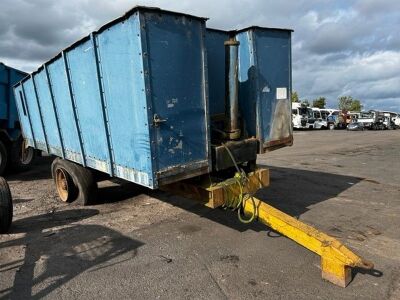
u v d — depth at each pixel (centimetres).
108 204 727
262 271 436
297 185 878
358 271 434
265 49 574
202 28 461
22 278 430
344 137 2750
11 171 1109
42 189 894
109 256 486
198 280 418
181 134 454
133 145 464
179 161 456
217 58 605
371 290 393
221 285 407
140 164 455
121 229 584
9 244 534
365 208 686
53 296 391
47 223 625
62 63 638
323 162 1273
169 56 433
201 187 498
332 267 404
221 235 548
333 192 809
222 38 607
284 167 1152
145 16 410
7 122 1070
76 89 608
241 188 510
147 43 413
